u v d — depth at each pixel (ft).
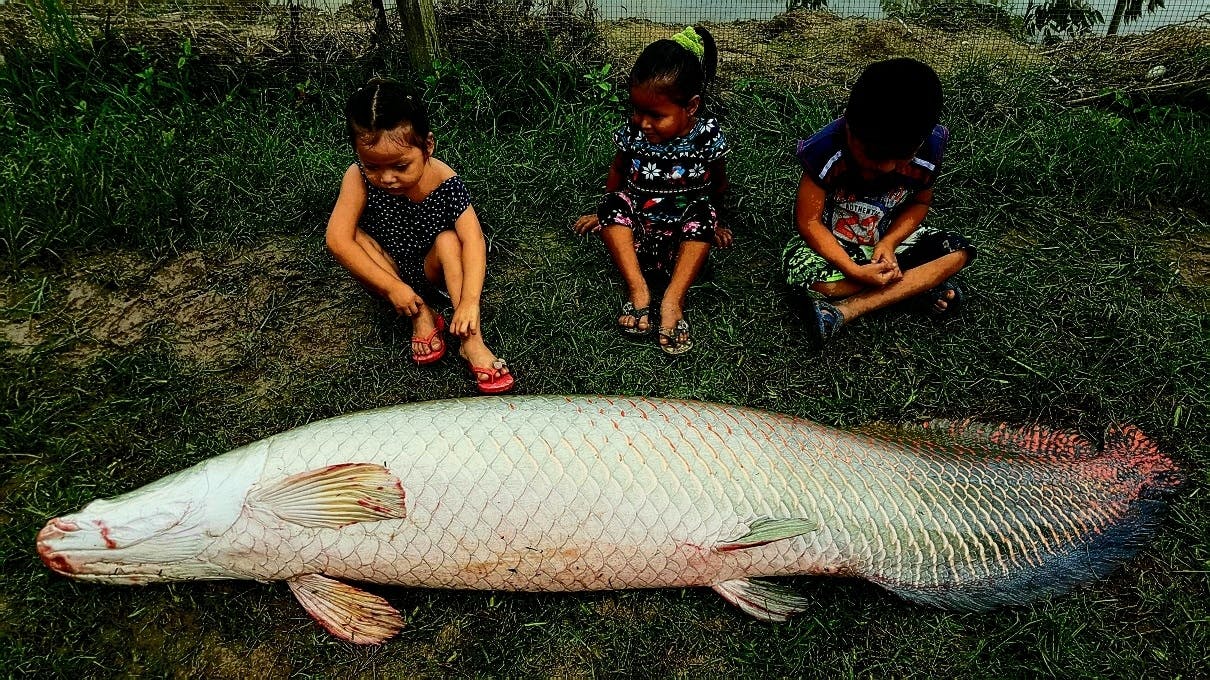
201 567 3.99
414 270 5.42
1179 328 5.64
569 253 6.36
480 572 3.95
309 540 3.89
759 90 8.28
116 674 3.82
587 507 3.86
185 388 5.08
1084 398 5.16
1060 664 3.92
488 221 6.49
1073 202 6.99
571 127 7.49
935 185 7.09
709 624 4.13
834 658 3.98
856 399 5.18
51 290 5.75
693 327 5.68
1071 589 4.14
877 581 4.11
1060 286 6.01
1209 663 3.92
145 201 6.25
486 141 7.43
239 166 6.77
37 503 4.39
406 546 3.87
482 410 4.10
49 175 6.40
